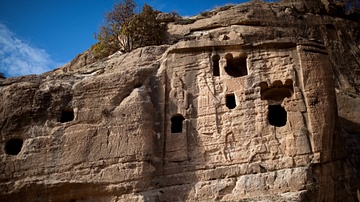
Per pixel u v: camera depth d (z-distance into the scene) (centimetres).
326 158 1540
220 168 1549
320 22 2797
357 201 1562
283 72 1678
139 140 1533
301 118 1588
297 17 2708
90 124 1566
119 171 1491
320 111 1596
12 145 1612
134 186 1472
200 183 1530
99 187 1476
